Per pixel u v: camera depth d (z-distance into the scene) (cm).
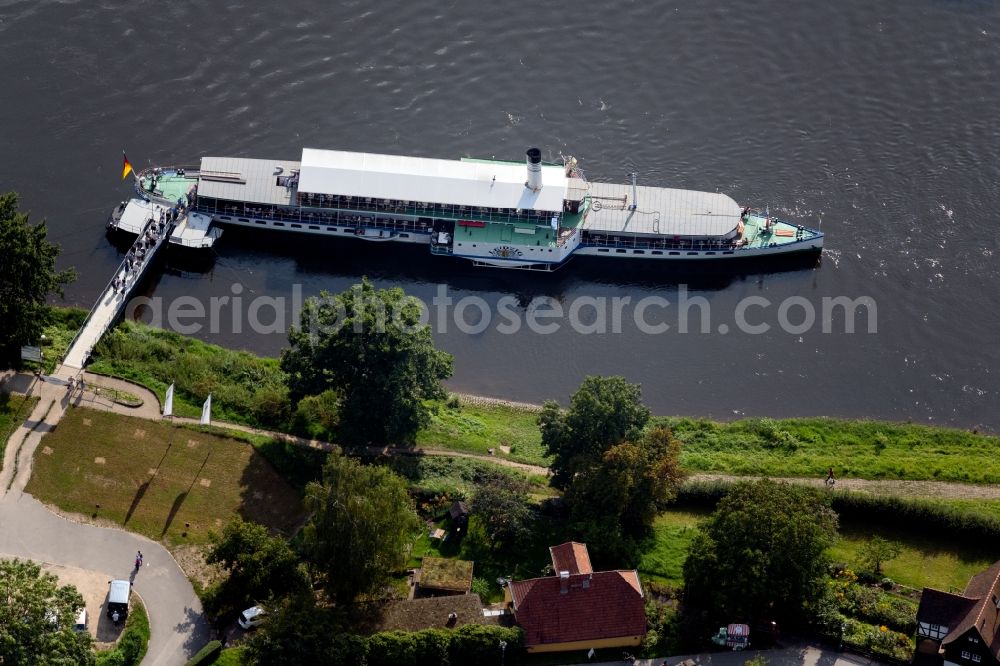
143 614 18388
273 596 18375
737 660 18462
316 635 17275
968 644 17988
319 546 18225
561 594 18325
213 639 18200
